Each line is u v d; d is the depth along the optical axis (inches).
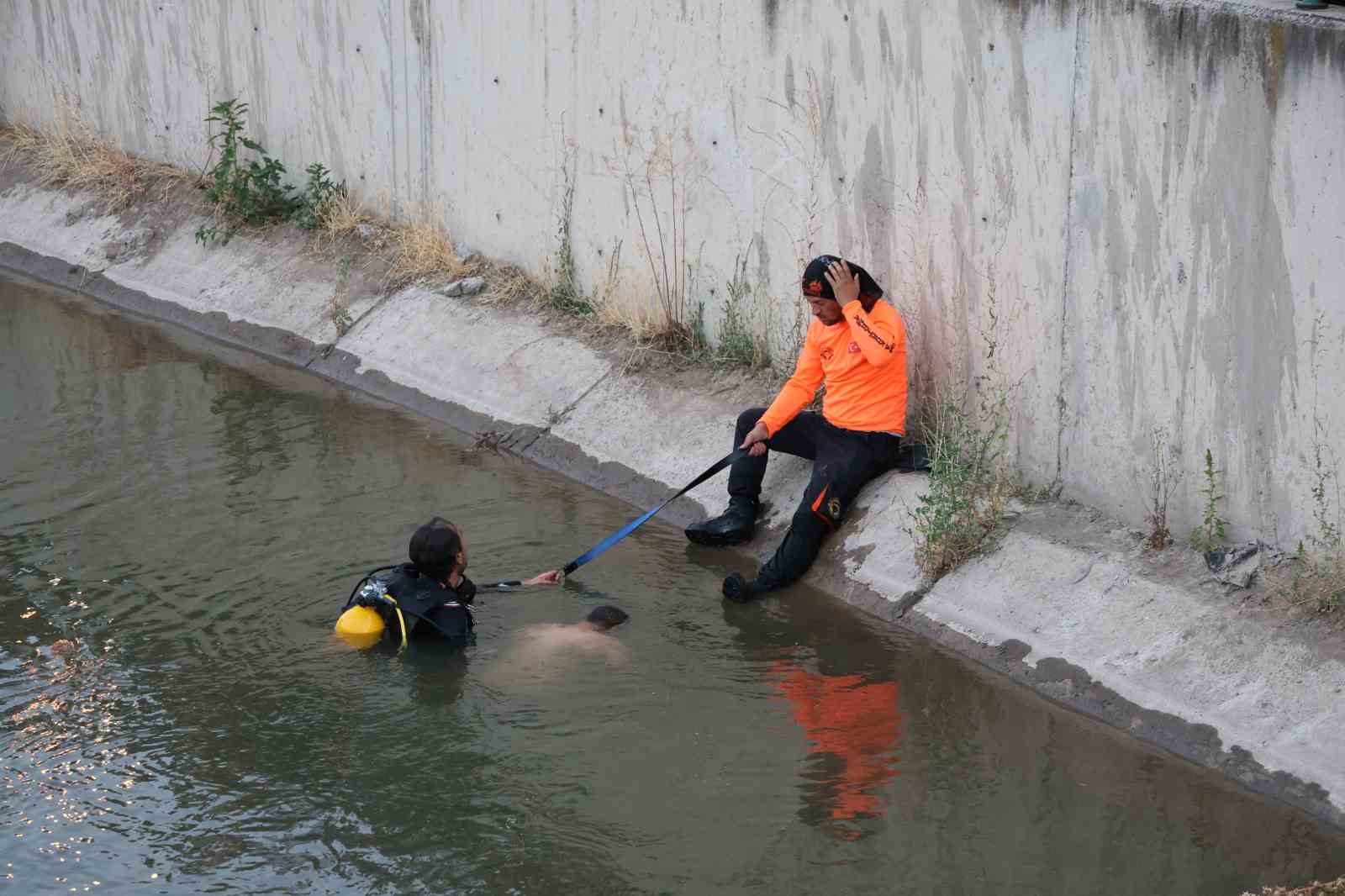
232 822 204.4
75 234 513.0
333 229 458.0
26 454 346.0
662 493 328.5
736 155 343.0
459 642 255.0
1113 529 266.4
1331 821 201.6
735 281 352.2
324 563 288.2
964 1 278.4
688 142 354.9
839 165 316.2
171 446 354.3
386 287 433.7
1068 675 242.1
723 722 232.2
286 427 370.9
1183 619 239.1
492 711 234.1
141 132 531.8
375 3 437.1
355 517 313.0
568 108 386.3
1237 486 245.9
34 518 308.5
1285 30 223.1
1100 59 254.4
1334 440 228.5
